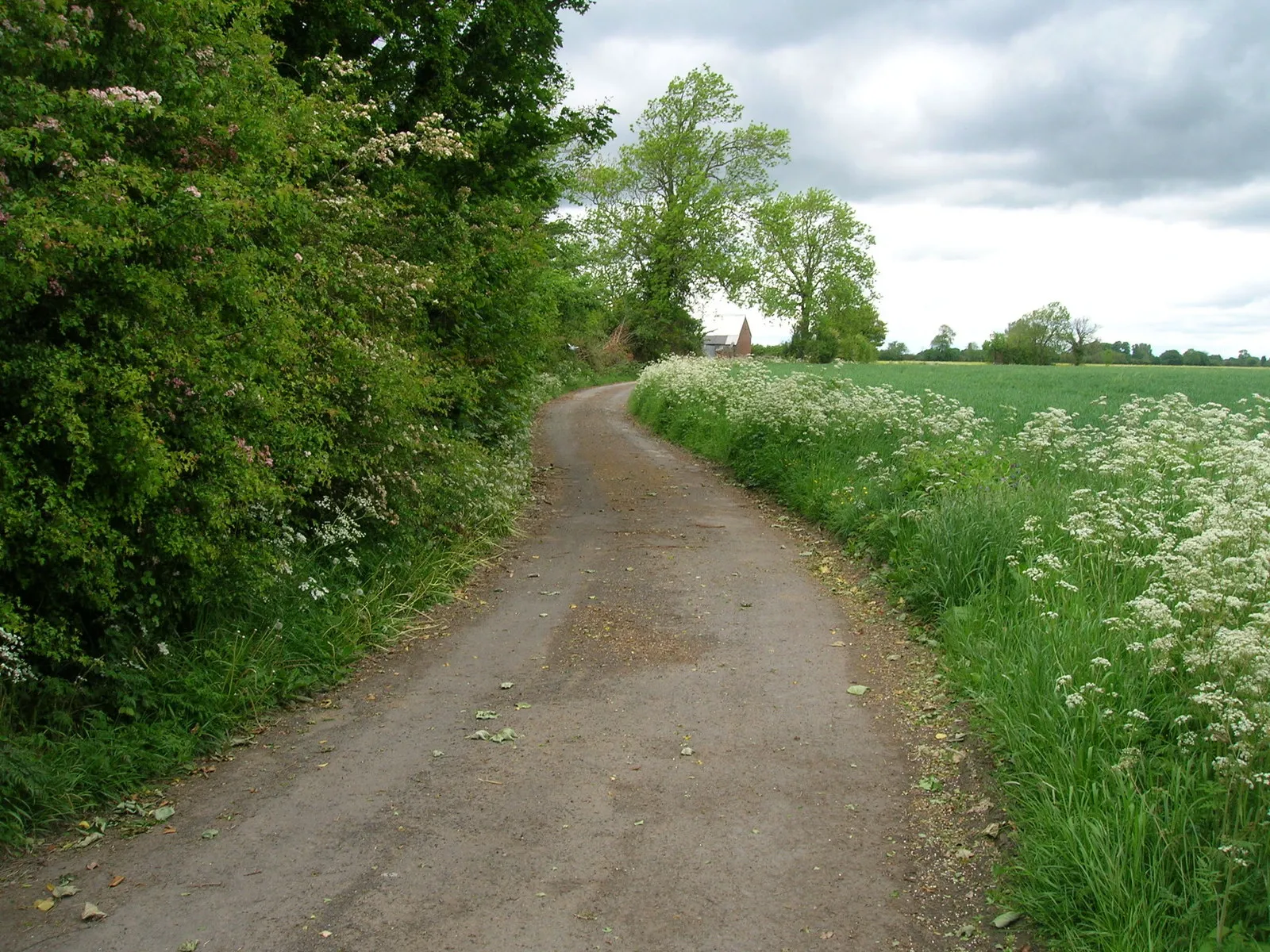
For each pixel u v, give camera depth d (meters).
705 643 6.88
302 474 6.45
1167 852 3.36
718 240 49.88
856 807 4.39
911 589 7.25
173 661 5.41
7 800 4.10
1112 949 3.07
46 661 4.98
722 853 3.99
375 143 8.83
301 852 4.02
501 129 12.14
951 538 7.38
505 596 8.27
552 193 14.35
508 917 3.53
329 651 6.29
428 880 3.80
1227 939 2.95
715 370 26.59
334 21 10.34
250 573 5.94
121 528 5.14
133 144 5.50
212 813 4.39
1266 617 3.76
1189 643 4.37
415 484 8.59
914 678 6.04
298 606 6.52
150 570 5.23
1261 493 6.14
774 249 52.69
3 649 4.39
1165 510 7.21
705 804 4.44
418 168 11.30
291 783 4.70
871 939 3.39
